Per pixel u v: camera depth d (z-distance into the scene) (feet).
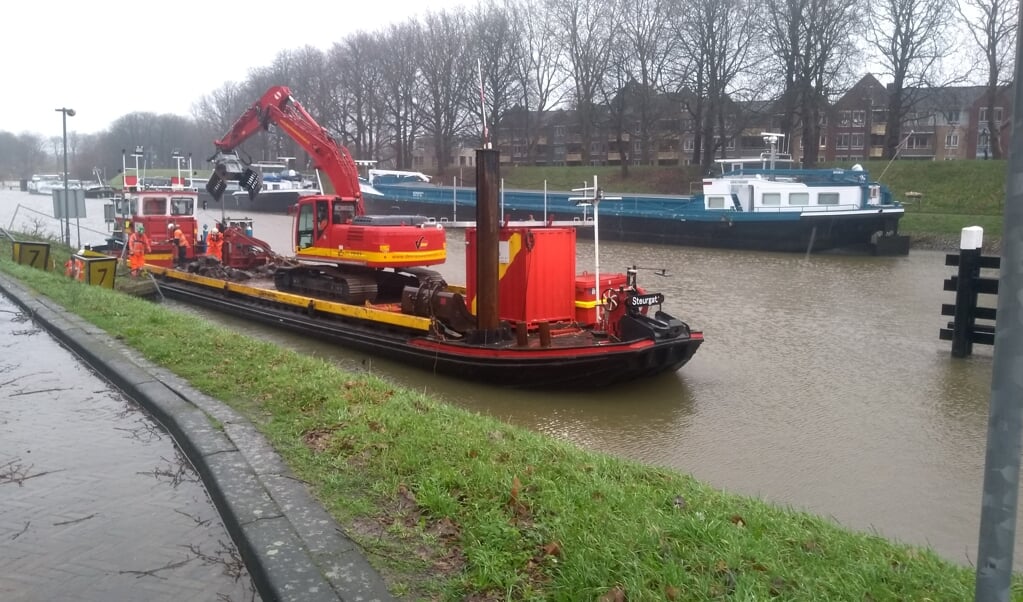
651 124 184.03
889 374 41.60
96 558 13.70
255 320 56.44
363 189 155.43
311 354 46.34
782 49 150.61
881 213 101.30
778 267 88.48
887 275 81.10
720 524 14.70
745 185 108.78
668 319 39.91
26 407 22.66
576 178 181.27
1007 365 7.74
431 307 42.80
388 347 43.73
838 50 150.71
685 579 12.14
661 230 116.06
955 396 37.58
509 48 193.26
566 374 37.40
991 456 7.92
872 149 225.35
